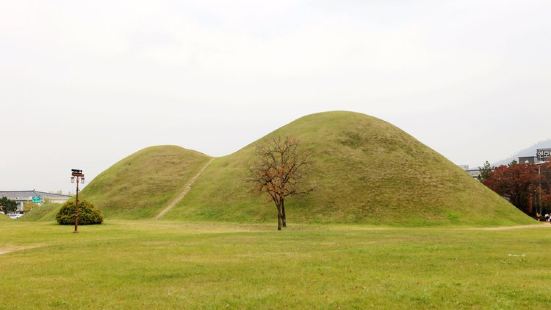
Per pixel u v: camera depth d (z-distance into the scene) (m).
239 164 84.31
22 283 15.18
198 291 13.90
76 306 12.26
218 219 65.12
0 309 11.97
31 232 39.38
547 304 12.34
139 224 54.81
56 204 95.81
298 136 85.06
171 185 87.75
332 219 59.59
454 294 13.32
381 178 68.94
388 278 15.77
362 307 12.08
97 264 19.14
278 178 54.03
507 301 12.59
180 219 67.31
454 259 20.36
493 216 61.22
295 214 62.81
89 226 49.91
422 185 67.12
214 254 22.55
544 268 18.03
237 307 12.09
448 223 57.03
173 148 112.62
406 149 78.31
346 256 21.42
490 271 17.23
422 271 17.23
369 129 84.00
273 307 12.05
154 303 12.48
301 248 25.20
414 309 11.93
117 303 12.51
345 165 72.94
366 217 59.38
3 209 147.38
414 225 56.38
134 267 18.31
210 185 80.06
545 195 98.56
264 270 17.48
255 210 65.94
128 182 92.94
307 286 14.52
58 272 17.23
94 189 94.56
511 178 103.19
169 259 20.70
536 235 36.16
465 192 67.25
